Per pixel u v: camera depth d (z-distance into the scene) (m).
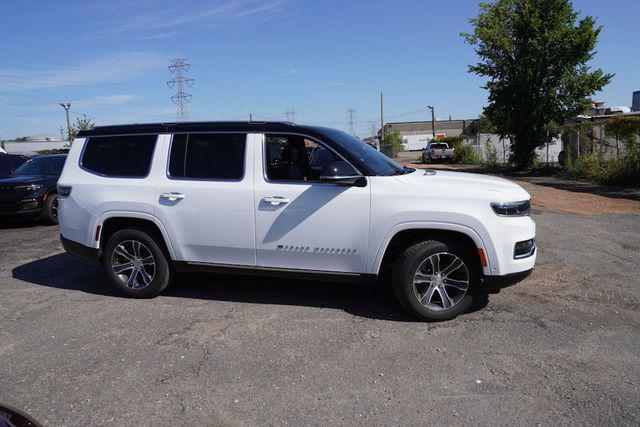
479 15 26.19
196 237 5.19
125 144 5.53
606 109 33.25
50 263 7.36
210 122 5.26
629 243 7.62
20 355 4.19
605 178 17.41
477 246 4.49
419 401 3.36
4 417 2.15
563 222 9.47
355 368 3.83
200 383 3.65
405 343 4.24
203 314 5.02
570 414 3.17
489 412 3.21
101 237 5.55
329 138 4.94
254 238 5.02
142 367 3.92
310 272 4.95
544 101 24.34
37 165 12.09
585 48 23.39
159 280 5.43
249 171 5.04
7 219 11.27
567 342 4.19
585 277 5.92
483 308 5.00
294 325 4.68
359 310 5.04
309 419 3.18
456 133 114.81
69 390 3.61
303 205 4.84
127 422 3.20
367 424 3.11
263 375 3.75
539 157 27.27
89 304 5.41
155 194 5.27
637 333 4.35
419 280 4.66
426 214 4.53
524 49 24.52
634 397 3.35
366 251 4.74
